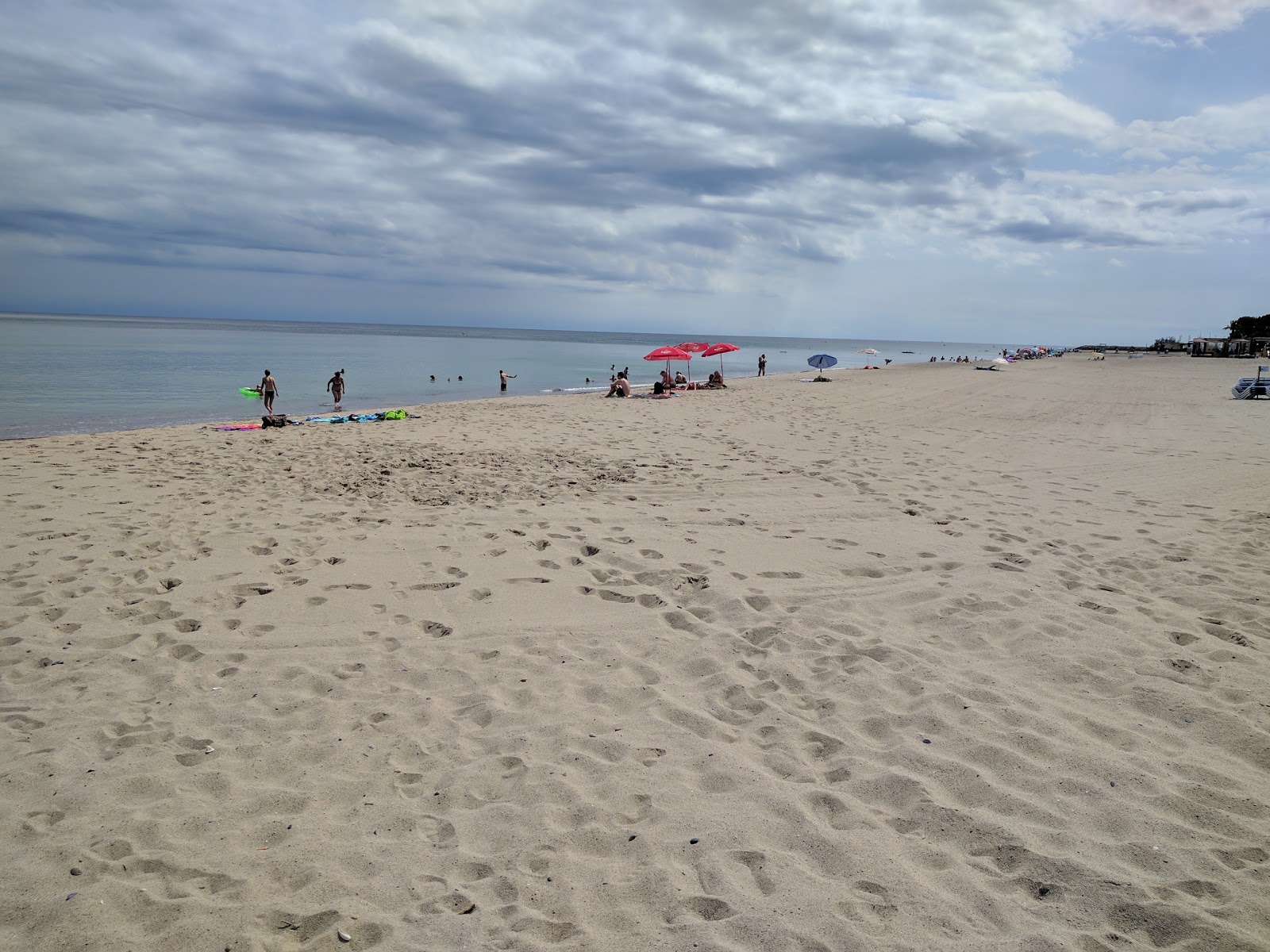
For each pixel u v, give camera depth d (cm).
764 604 559
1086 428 1762
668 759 356
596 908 260
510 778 341
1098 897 262
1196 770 342
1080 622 523
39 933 244
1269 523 834
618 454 1284
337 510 826
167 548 673
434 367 4569
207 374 3325
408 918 256
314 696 418
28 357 3944
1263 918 251
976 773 340
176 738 371
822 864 282
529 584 596
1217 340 7738
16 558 635
